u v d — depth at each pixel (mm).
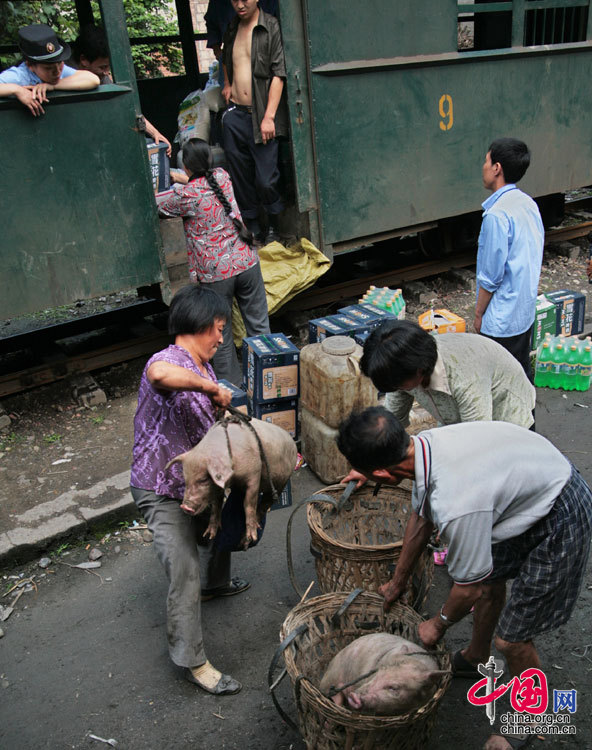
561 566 2199
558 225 8031
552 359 5199
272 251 5578
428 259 7316
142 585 3471
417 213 6059
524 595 2271
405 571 2537
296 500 4082
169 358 2480
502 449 2143
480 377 2623
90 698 2838
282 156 5691
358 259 7363
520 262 3648
